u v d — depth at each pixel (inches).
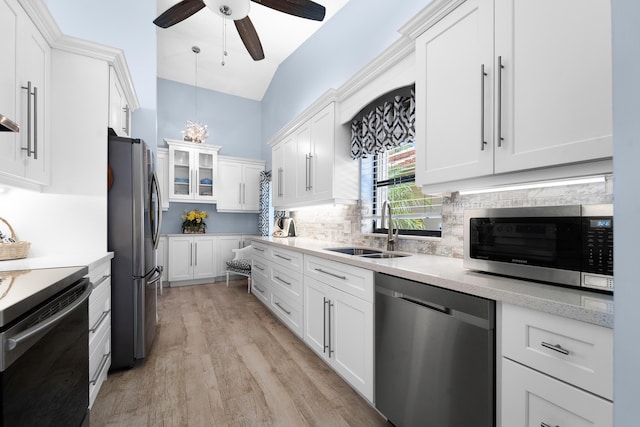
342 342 73.3
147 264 85.6
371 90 86.0
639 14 18.7
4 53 50.8
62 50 73.1
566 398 31.7
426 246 79.2
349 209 114.0
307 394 69.8
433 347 47.6
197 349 93.3
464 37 53.2
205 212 200.5
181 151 183.0
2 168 51.0
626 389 18.9
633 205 18.8
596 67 36.1
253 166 207.3
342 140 103.2
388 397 57.4
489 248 47.3
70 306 43.2
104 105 77.5
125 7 121.5
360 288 66.6
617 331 19.4
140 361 85.2
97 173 76.3
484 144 49.1
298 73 164.1
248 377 77.0
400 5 91.4
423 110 62.1
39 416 36.0
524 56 43.6
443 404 45.8
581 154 37.3
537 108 42.0
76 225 74.2
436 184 61.4
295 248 99.9
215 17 148.5
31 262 59.8
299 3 82.7
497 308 39.3
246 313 128.9
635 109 18.8
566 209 37.6
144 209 83.3
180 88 195.9
